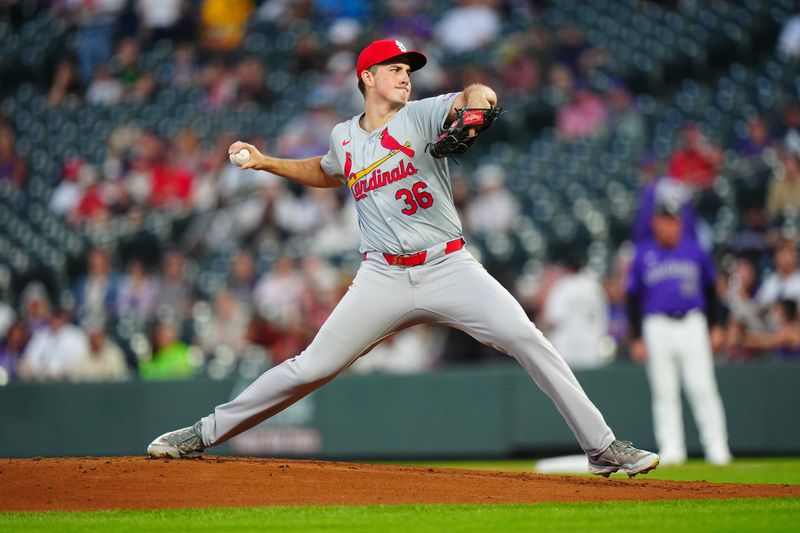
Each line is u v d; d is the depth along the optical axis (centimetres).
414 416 3456
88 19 6391
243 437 3484
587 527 1339
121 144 5631
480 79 5403
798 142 4719
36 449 3556
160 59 6231
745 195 4628
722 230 4459
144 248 4972
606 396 3400
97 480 1619
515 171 5191
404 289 1653
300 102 5769
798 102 5228
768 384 3388
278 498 1555
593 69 5559
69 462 1727
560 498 1588
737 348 3606
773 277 3666
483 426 3431
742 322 3625
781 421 3375
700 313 3098
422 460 3450
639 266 3123
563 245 4662
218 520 1405
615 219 4697
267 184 4872
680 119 5291
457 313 1647
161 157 5353
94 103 6091
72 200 5394
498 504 1537
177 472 1658
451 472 1767
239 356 3903
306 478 1653
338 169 1738
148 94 6053
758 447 3366
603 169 5069
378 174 1633
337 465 1773
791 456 3372
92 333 3809
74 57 6294
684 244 3083
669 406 3117
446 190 1644
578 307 3588
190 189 5184
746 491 1688
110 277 4500
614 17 5941
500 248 4634
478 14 5878
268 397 1706
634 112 5291
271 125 5675
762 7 5781
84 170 5462
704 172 4688
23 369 3966
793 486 1755
